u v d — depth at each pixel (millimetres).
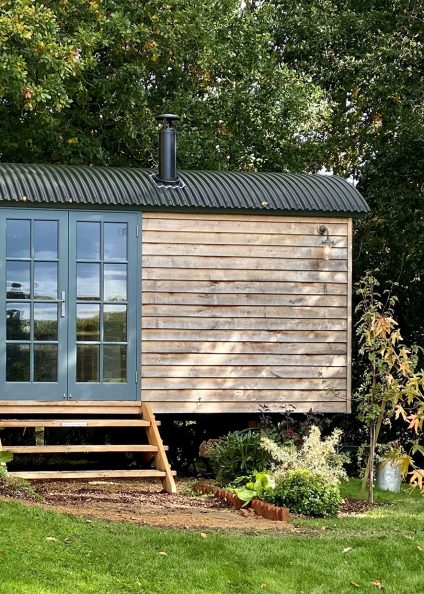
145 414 11922
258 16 19891
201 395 12312
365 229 18906
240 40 19312
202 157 18688
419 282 18844
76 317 11969
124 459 15016
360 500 11195
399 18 18984
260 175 13367
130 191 12156
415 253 18078
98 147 18375
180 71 18938
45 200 11727
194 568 7105
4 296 11758
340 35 19891
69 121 18422
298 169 19984
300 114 19781
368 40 19797
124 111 18312
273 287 12594
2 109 17594
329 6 20547
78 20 17391
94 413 11898
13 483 9617
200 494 11055
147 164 19344
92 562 7008
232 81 19266
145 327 12211
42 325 11867
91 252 12039
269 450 11070
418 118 18078
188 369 12305
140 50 18547
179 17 18234
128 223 12180
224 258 12477
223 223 12500
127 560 7141
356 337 18141
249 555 7559
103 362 12047
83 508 9266
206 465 14055
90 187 12070
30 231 11852
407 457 5914
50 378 11867
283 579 7113
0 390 11703
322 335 12695
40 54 15484
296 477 10055
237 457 11469
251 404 12445
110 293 12102
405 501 11203
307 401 12602
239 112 19172
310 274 12703
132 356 12148
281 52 21094
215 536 8008
